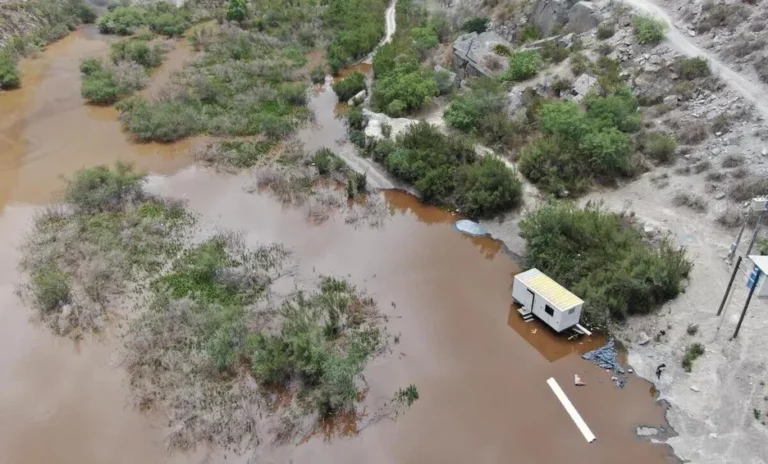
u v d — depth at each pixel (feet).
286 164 114.73
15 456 61.93
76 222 96.12
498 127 112.37
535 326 77.82
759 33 105.81
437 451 62.23
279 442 62.85
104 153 119.85
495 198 96.43
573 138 102.47
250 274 84.33
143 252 89.81
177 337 74.02
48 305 79.82
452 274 87.92
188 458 61.31
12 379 70.69
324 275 86.58
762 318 71.41
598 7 128.77
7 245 93.35
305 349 68.80
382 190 107.96
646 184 95.76
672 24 118.83
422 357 73.56
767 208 79.71
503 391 69.05
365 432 64.23
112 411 66.49
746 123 94.53
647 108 107.55
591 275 78.95
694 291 76.59
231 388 68.08
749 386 64.49
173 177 111.86
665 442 61.98
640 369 70.28
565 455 61.52
